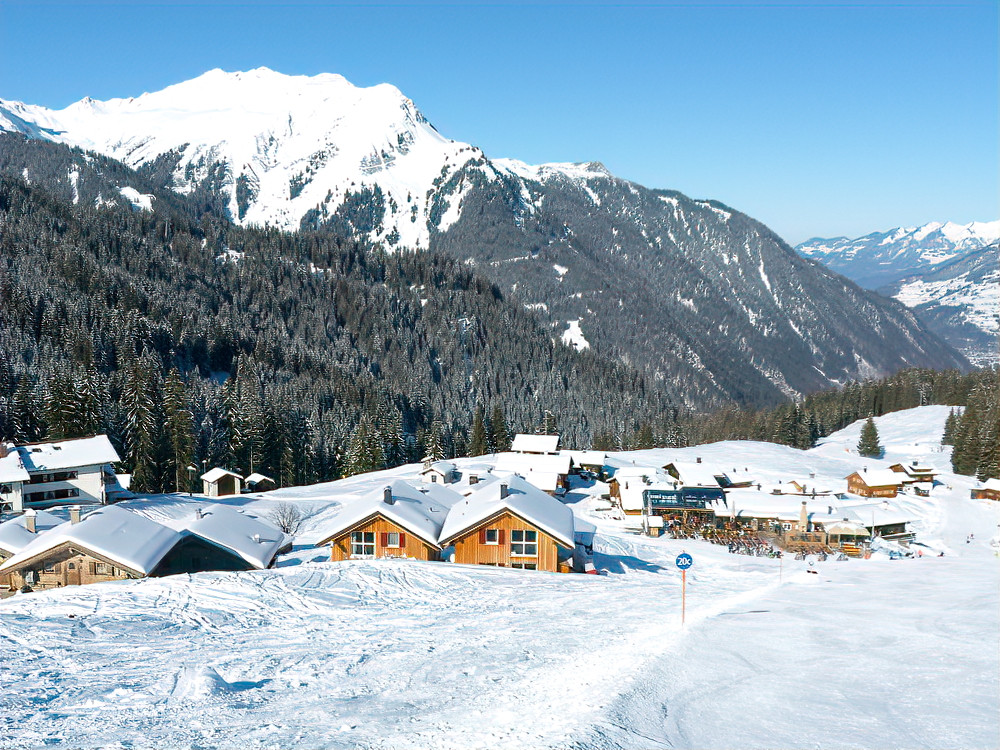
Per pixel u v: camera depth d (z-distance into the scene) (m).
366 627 20.69
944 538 65.00
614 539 51.81
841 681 12.86
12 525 35.41
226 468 86.81
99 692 13.24
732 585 31.47
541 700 11.77
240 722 11.16
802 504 66.31
